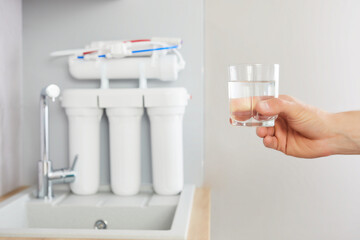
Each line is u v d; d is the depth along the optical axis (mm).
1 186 1329
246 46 1485
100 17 1422
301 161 1499
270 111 798
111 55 1309
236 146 1506
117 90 1286
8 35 1360
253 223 1523
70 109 1318
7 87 1360
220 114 1501
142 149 1429
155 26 1409
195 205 1194
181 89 1277
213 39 1492
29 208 1235
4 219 1107
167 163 1298
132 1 1412
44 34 1438
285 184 1506
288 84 1486
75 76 1375
